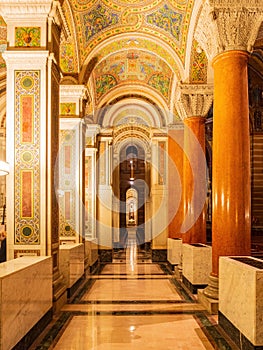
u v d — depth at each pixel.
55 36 5.79
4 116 12.69
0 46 8.37
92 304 6.44
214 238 5.76
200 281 7.32
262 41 8.23
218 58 5.68
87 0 7.32
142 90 12.35
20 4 5.32
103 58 9.09
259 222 16.50
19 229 5.30
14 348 3.79
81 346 4.39
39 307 4.69
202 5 5.83
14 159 5.36
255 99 15.90
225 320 4.91
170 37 8.31
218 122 5.67
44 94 5.39
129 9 7.73
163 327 5.12
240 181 5.50
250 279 4.00
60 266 6.81
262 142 16.45
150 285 8.30
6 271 3.79
